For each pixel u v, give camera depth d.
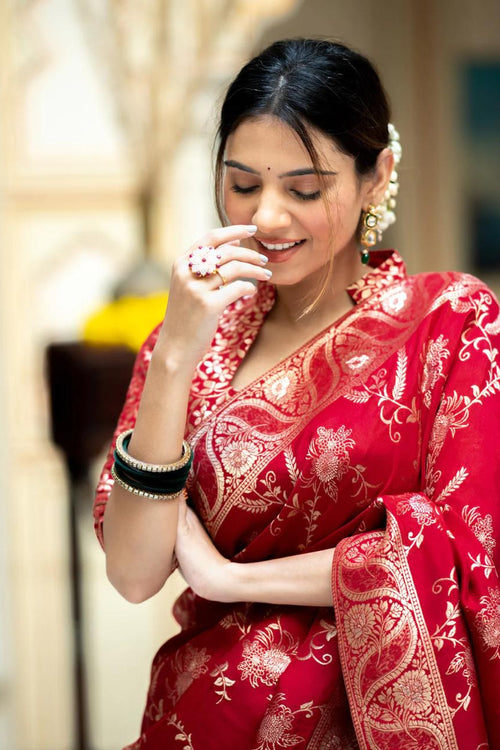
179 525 2.27
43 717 5.12
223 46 6.53
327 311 2.35
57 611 6.03
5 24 6.80
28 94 6.93
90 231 7.13
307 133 2.11
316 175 2.13
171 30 6.43
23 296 7.10
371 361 2.25
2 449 4.87
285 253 2.19
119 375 4.27
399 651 2.05
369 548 2.11
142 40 6.45
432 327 2.26
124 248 7.18
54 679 5.47
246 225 2.18
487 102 11.44
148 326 4.34
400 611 2.06
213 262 2.09
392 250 2.40
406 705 2.06
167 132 6.57
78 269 7.18
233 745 2.20
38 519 6.90
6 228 6.96
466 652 2.08
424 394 2.22
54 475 7.00
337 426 2.19
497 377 2.23
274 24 10.16
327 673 2.16
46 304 7.14
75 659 4.52
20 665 5.55
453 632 2.07
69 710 5.18
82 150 7.05
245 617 2.27
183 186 7.05
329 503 2.19
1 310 5.18
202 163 7.05
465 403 2.19
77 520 4.49
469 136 11.46
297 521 2.21
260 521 2.24
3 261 6.90
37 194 7.04
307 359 2.29
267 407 2.26
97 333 4.41
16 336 7.07
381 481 2.18
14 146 6.96
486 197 11.62
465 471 2.15
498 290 11.73
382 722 2.07
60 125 7.00
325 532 2.21
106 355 4.27
